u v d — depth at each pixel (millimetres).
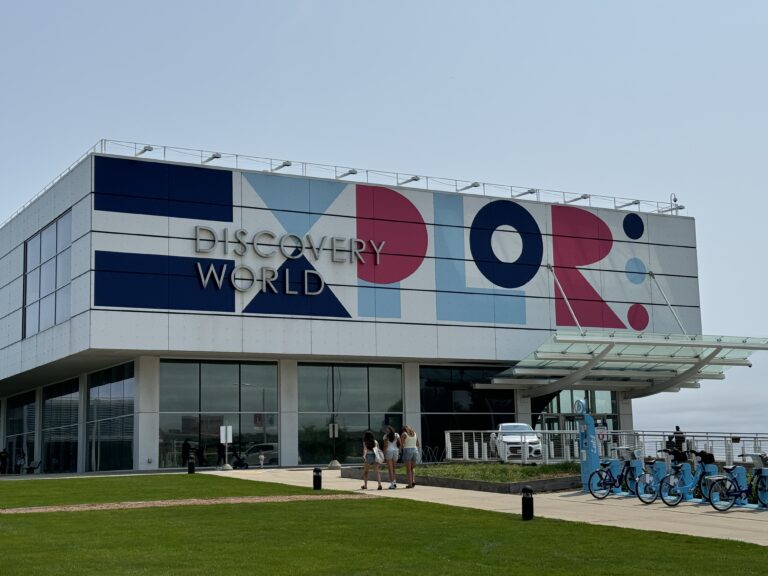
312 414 52625
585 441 29297
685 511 24359
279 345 49875
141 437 48312
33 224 54031
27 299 54656
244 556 17062
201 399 49969
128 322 46688
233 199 49844
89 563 16172
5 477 43469
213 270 48781
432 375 56156
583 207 59344
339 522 22109
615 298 59406
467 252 55469
